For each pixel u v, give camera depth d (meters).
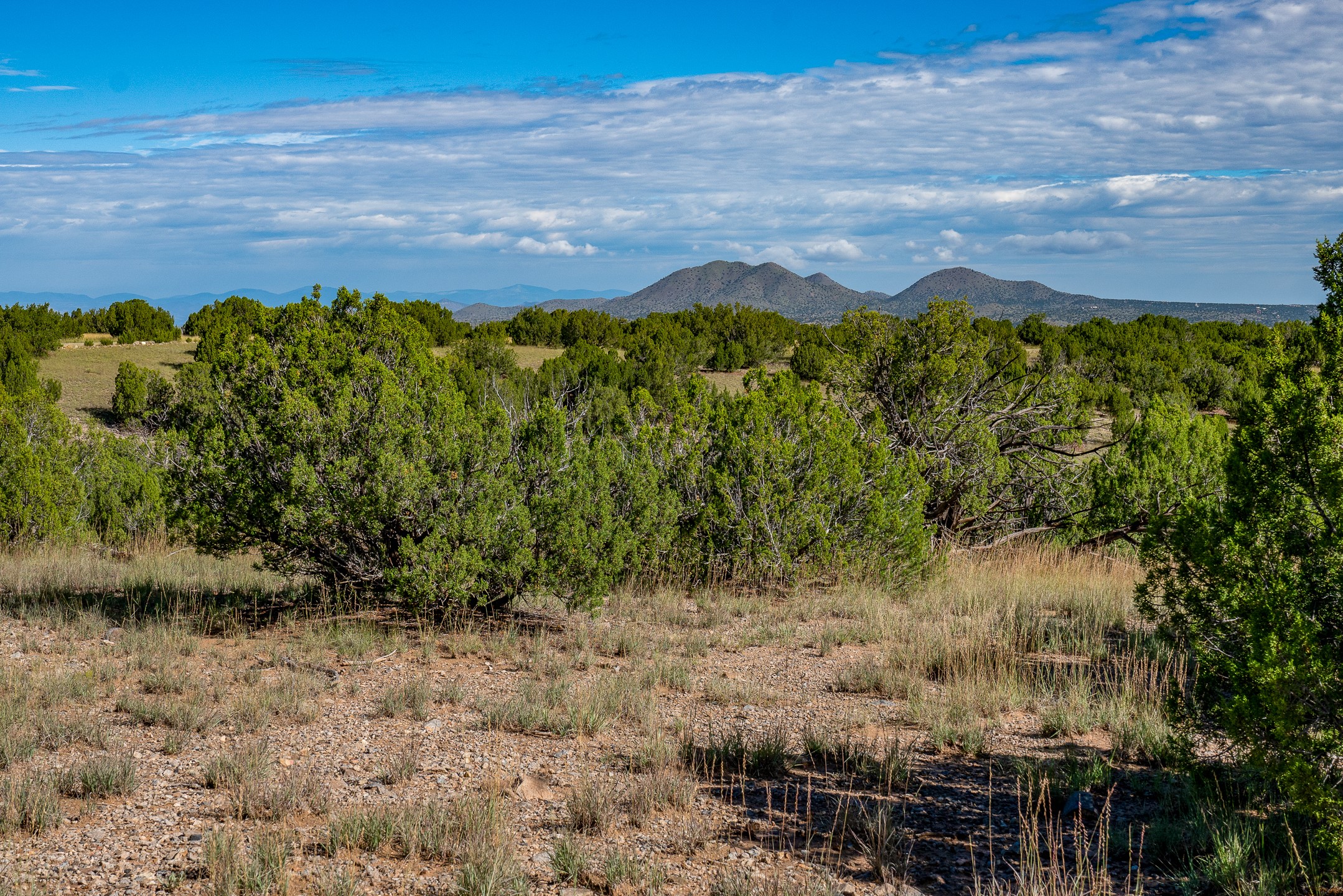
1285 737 3.50
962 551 13.62
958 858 3.88
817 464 10.98
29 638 7.43
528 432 8.91
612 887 3.53
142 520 14.03
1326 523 3.83
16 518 12.51
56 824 3.94
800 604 9.70
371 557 8.55
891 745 5.39
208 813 4.13
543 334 51.31
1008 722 5.92
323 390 8.13
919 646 7.72
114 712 5.64
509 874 3.50
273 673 6.67
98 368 36.19
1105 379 31.00
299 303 8.59
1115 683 6.56
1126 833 4.08
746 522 10.67
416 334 8.83
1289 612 3.71
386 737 5.36
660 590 10.16
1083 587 10.59
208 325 48.34
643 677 6.77
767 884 3.54
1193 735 5.16
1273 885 3.38
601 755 5.17
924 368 14.07
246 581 10.38
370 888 3.47
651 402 12.56
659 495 10.55
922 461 13.31
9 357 30.78
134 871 3.54
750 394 11.93
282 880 3.41
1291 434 3.89
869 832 4.04
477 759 5.02
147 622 7.85
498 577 8.25
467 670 6.98
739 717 5.97
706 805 4.45
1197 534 4.10
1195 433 12.74
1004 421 14.53
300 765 4.82
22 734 4.91
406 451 8.04
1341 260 4.12
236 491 7.88
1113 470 12.55
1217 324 55.53
